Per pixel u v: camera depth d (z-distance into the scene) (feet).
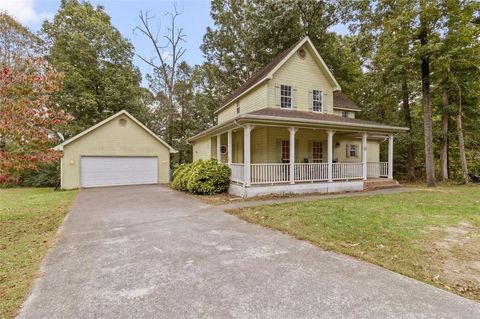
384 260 12.03
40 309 8.36
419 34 41.45
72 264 12.07
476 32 39.27
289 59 42.29
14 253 13.61
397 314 7.88
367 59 64.08
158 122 85.71
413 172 57.36
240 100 50.21
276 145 40.37
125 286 9.86
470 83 47.39
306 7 61.21
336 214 21.08
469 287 9.59
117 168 52.49
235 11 79.92
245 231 17.31
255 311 8.08
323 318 7.70
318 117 37.29
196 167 36.45
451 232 16.17
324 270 11.07
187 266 11.65
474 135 55.06
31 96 22.50
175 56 80.12
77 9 66.64
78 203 30.09
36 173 58.85
